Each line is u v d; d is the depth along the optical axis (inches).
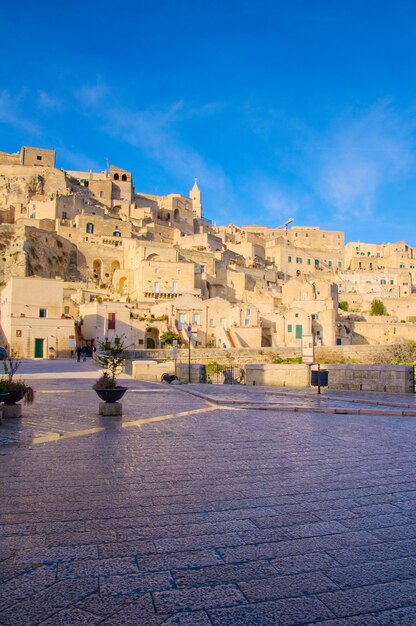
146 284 3142.2
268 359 2240.4
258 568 188.4
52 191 4589.1
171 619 153.0
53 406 664.4
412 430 508.7
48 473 318.3
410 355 2743.6
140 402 740.7
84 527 227.1
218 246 4697.3
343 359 2551.7
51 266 3501.5
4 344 2308.1
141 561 193.0
